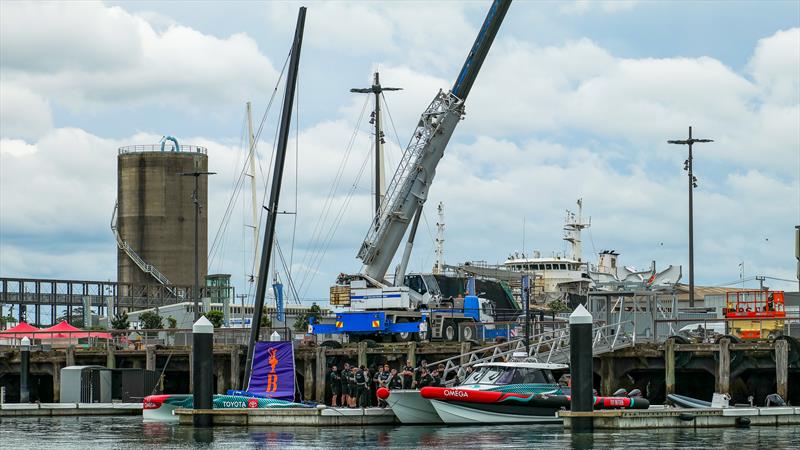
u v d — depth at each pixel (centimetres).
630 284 7150
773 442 4553
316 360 6656
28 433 5278
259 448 4475
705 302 9219
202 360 5281
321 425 5281
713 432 4909
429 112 7000
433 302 7125
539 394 5250
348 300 7019
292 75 5938
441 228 13300
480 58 6931
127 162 16225
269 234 5884
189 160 16288
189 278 16212
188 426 5384
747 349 5812
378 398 5656
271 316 11900
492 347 6144
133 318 14288
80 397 6738
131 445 4675
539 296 10862
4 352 7856
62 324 9369
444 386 5766
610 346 6094
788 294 8462
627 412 4897
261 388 5612
